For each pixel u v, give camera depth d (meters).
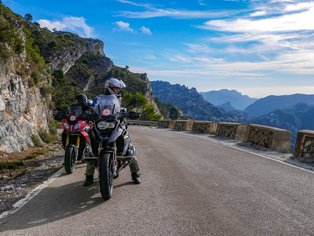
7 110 13.02
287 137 12.00
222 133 19.55
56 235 4.18
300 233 4.23
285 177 7.52
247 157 10.46
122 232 4.25
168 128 34.78
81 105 8.55
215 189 6.39
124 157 6.02
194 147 13.15
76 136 8.22
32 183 7.23
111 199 5.73
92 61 151.62
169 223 4.55
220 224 4.52
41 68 20.66
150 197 5.82
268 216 4.86
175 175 7.65
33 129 15.47
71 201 5.66
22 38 16.94
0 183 7.43
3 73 12.94
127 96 82.31
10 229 4.40
